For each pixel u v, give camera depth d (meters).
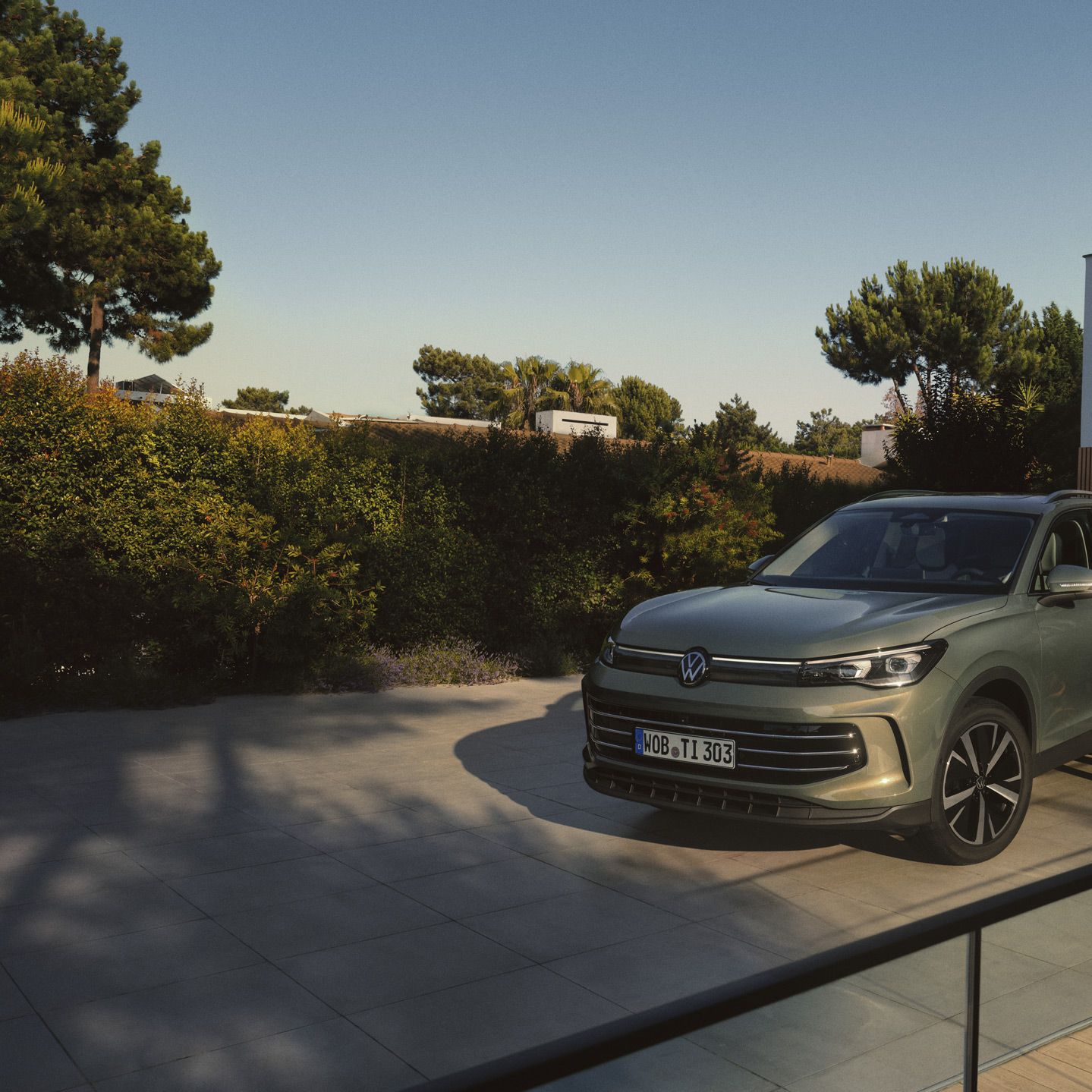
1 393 8.89
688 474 12.48
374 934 4.01
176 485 9.64
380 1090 2.90
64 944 3.91
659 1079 1.37
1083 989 1.98
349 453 10.76
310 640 10.02
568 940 3.95
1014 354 35.78
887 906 4.30
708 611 5.14
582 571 12.00
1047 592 5.37
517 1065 1.24
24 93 24.16
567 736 7.75
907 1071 1.70
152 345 30.23
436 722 8.30
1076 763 6.76
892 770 4.42
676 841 5.20
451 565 10.97
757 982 1.51
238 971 3.67
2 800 5.96
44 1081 2.93
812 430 99.25
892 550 5.85
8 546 8.81
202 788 6.22
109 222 28.12
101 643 9.27
